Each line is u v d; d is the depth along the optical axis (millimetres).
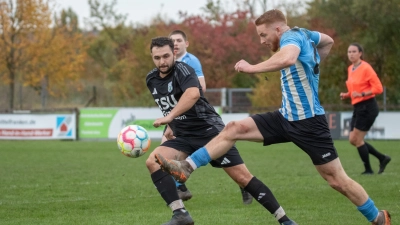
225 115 55719
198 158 14117
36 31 75938
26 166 34219
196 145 15906
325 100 68562
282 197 22156
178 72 15422
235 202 21188
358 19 70938
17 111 57375
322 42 14977
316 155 14336
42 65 78812
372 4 68188
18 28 75375
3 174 30234
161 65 15227
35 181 27406
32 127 56594
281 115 14492
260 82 70688
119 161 37312
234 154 15617
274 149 47094
